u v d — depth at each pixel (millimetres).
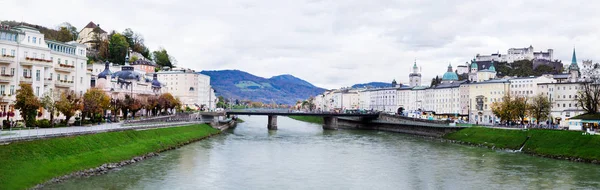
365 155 123688
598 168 100188
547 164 106750
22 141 79625
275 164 106562
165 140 129625
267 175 92750
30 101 108688
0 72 116375
